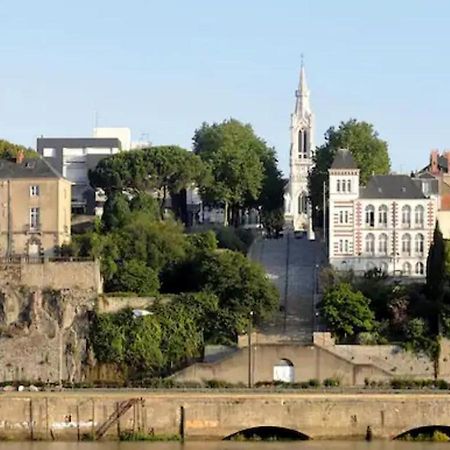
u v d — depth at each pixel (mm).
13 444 197875
